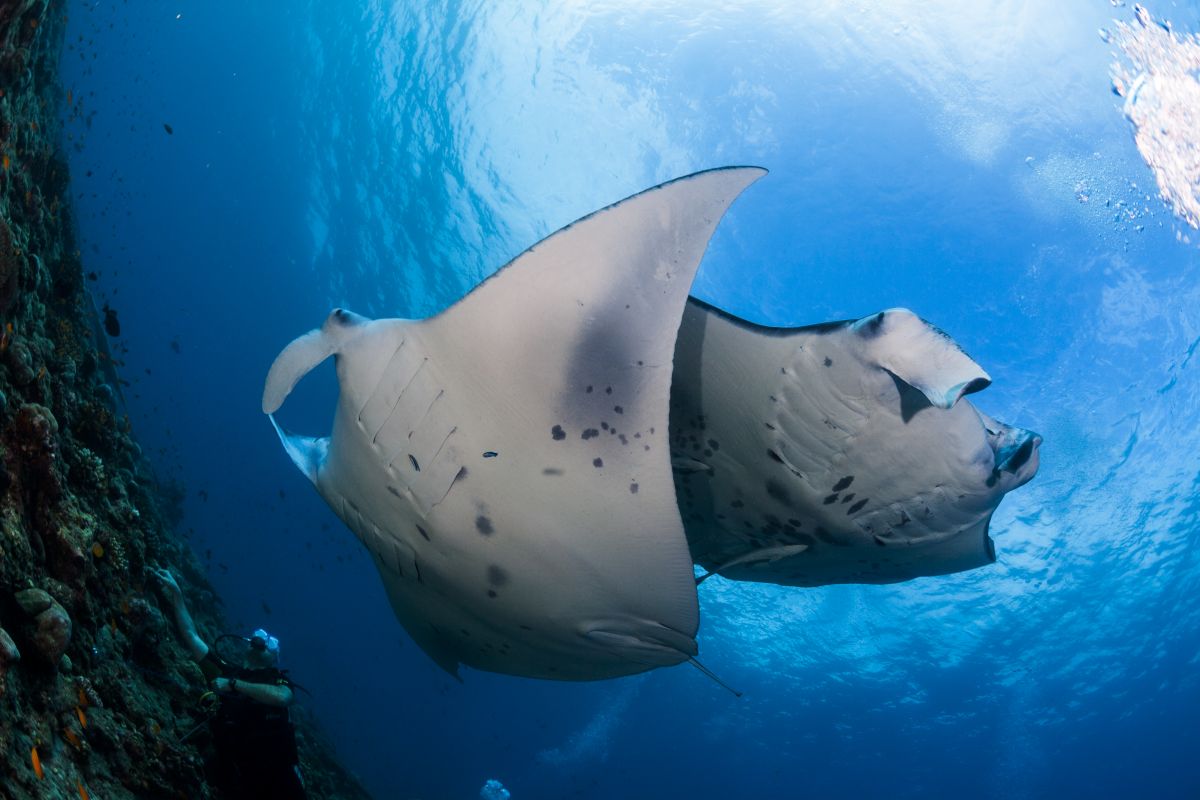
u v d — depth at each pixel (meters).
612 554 2.12
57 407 2.51
